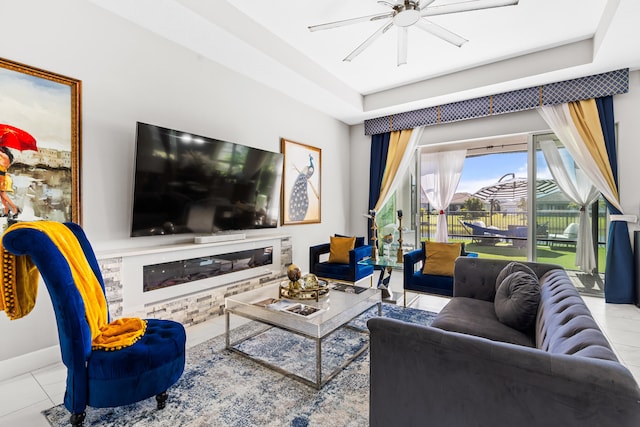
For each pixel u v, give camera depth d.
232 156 3.35
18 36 2.07
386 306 3.45
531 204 4.18
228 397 1.81
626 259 3.50
